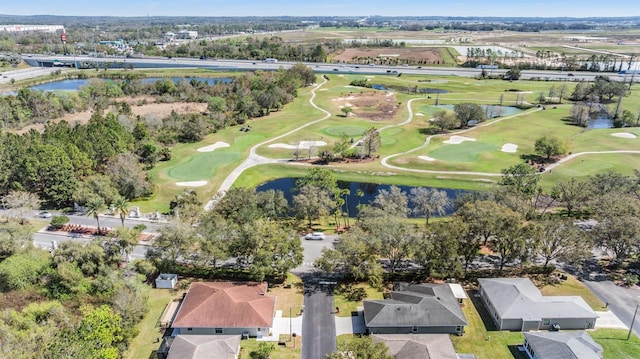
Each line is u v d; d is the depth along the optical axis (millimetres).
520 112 158875
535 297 54438
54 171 82125
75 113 151000
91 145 94375
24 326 47375
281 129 138000
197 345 46344
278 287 60312
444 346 46906
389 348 46312
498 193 75375
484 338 50938
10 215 77375
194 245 64875
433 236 60875
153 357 47938
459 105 141125
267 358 47500
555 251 65062
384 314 51406
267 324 50562
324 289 59969
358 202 89562
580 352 45156
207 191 91875
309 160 110750
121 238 63125
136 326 52562
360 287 60344
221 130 135625
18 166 83375
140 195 88938
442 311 51750
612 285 60312
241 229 62031
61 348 42469
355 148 117188
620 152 113688
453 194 92375
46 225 77000
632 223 60281
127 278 57094
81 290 56250
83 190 81438
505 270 63812
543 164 106000
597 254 68500
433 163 108000
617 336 50562
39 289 57156
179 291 59500
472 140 125438
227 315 51438
